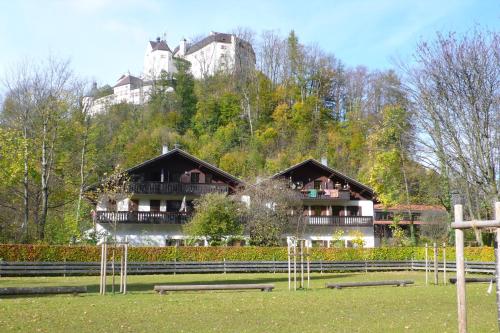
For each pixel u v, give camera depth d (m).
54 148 45.25
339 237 50.28
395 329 12.02
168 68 135.38
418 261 41.28
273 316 14.21
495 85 31.47
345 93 94.69
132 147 74.25
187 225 44.66
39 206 46.44
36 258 34.06
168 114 89.81
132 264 34.78
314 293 21.14
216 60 119.56
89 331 11.78
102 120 71.56
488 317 13.94
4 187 43.25
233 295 20.16
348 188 53.97
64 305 16.36
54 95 44.53
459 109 32.22
